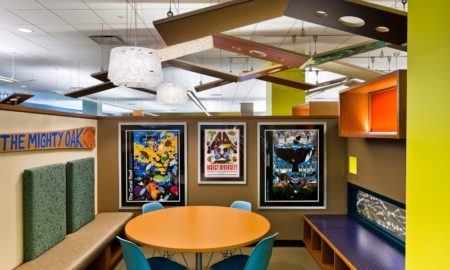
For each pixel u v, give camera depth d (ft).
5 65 28.22
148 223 10.78
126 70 10.18
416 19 4.70
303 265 13.38
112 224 13.52
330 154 15.60
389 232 11.91
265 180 15.53
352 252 10.51
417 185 4.74
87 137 14.25
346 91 12.55
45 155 11.09
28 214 9.80
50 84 37.78
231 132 15.55
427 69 4.46
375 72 16.30
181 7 15.33
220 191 15.66
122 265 13.42
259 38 19.67
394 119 11.03
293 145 15.53
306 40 19.97
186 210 12.56
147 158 15.60
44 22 17.44
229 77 18.22
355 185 14.71
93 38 20.26
